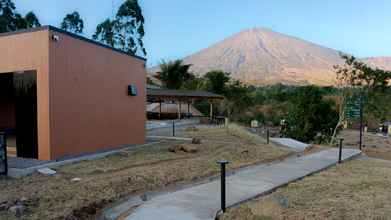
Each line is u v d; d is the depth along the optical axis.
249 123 32.16
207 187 5.58
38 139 7.46
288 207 4.61
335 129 20.42
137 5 34.38
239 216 4.16
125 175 6.26
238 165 7.95
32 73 7.51
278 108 33.38
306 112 20.33
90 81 8.73
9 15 27.61
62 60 7.68
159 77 43.28
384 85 20.09
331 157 9.55
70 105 7.96
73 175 6.26
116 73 9.94
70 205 4.46
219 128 18.66
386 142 21.92
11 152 8.48
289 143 14.16
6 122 13.63
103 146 9.29
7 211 4.15
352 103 18.62
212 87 36.88
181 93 26.33
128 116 10.61
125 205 4.74
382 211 4.47
